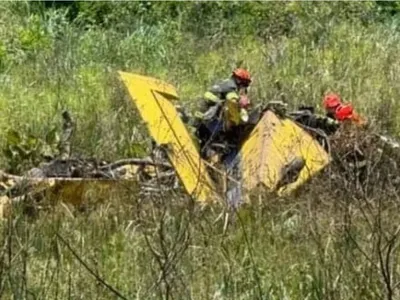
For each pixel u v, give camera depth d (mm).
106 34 31359
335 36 30734
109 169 18312
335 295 12641
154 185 17156
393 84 26016
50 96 26016
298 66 28000
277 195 16656
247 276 13547
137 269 13852
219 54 30188
